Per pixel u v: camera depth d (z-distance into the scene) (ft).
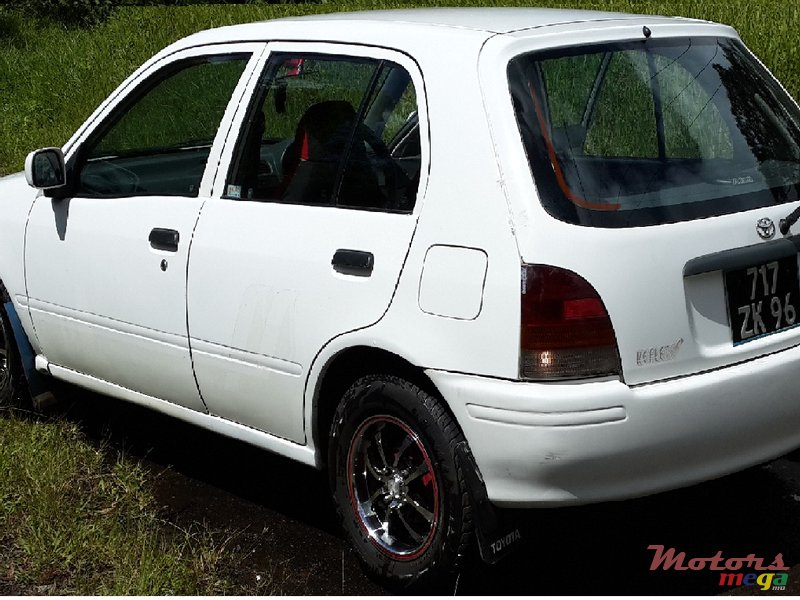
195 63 14.56
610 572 12.53
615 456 10.70
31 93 44.24
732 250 11.43
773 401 11.56
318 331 12.24
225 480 15.33
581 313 10.56
